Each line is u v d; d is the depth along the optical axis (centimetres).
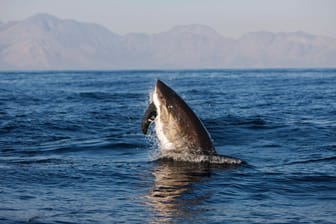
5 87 10344
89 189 1759
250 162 2309
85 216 1435
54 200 1598
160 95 2347
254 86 10181
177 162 2250
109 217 1430
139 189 1767
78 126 3738
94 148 2702
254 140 2980
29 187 1766
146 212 1486
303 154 2517
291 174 2005
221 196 1684
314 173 2020
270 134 3164
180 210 1514
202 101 6125
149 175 1991
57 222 1378
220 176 1973
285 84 11038
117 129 3609
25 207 1510
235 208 1544
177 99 2338
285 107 5262
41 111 4881
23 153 2580
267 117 4206
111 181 1886
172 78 16575
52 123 3841
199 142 2288
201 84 11344
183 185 1828
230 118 3972
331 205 1591
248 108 5181
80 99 6619
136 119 4219
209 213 1486
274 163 2281
